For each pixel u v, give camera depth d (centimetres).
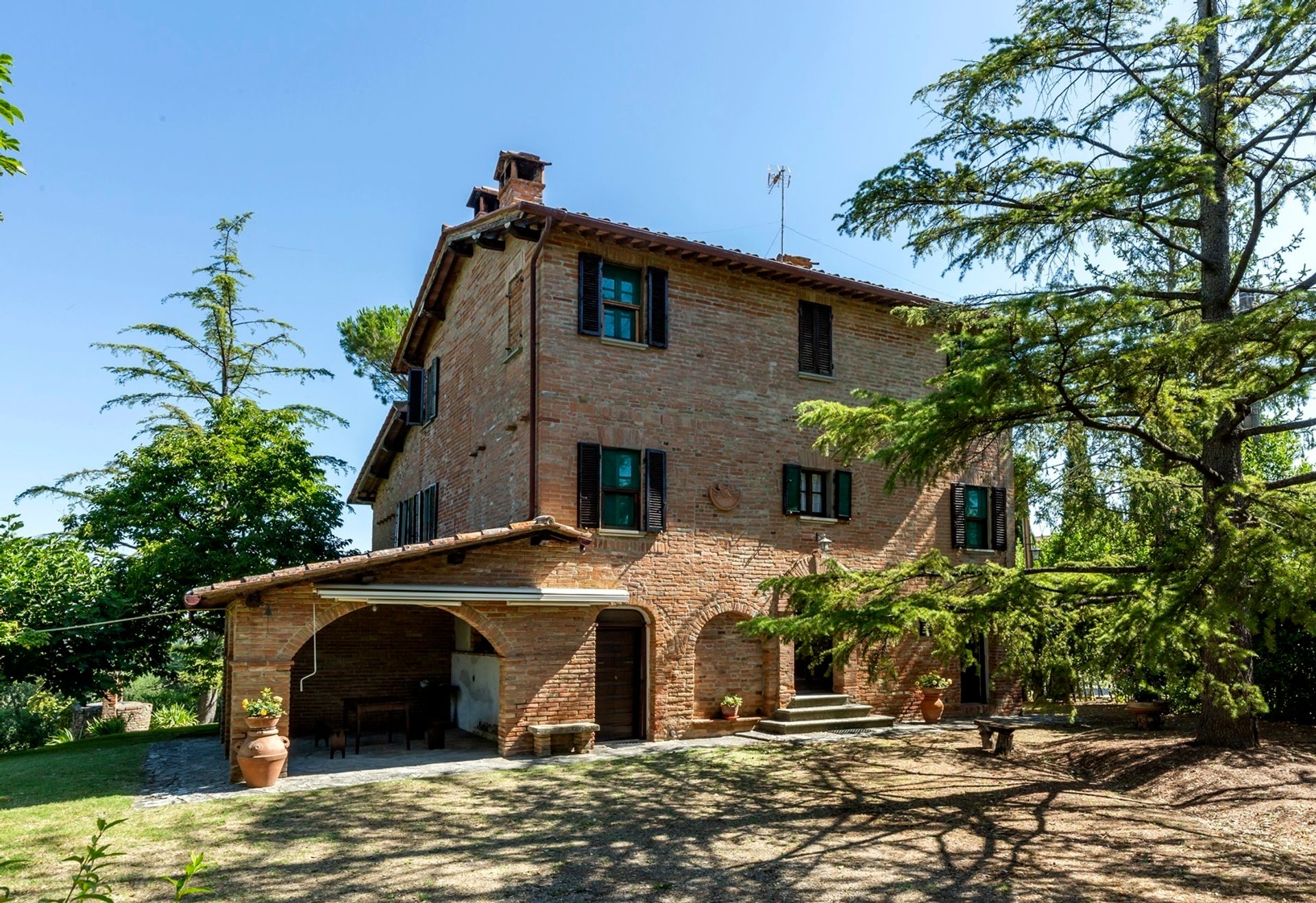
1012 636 1151
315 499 2288
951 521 1995
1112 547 1734
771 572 1728
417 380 2259
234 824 1008
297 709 1805
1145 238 1410
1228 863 877
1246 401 1152
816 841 952
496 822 1023
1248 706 1088
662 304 1661
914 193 1319
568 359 1562
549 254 1568
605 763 1374
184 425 2553
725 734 1648
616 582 1558
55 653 1927
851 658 1814
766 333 1783
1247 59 1176
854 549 1842
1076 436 1461
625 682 1625
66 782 1275
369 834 966
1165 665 958
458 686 1886
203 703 2881
